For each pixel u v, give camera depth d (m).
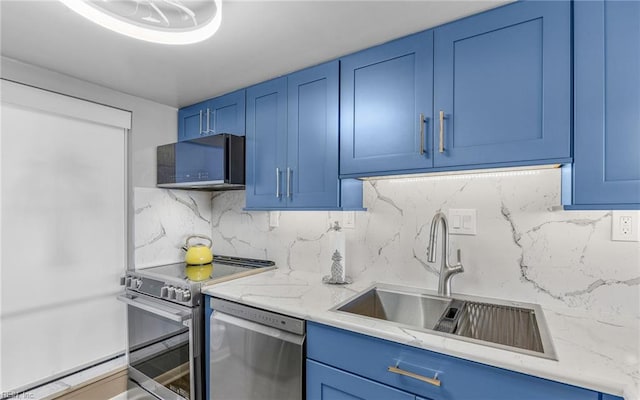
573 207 1.11
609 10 1.07
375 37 1.48
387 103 1.51
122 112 2.15
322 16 1.31
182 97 2.25
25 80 1.74
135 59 1.68
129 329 2.16
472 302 1.49
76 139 1.99
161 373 1.91
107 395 2.06
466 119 1.31
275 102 1.92
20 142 1.78
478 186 1.57
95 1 1.18
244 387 1.54
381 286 1.77
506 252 1.50
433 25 1.38
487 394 0.98
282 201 1.88
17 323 1.77
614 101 1.06
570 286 1.37
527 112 1.19
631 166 1.03
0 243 1.72
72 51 1.60
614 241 1.29
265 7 1.25
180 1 1.22
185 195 2.51
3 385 1.73
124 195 2.22
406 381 1.12
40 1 1.20
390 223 1.81
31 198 1.82
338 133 1.67
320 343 1.32
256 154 2.01
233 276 1.94
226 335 1.61
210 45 1.54
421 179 1.72
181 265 2.31
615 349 1.00
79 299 2.00
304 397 1.36
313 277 1.99
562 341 1.06
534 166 1.24
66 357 1.95
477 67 1.29
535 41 1.18
